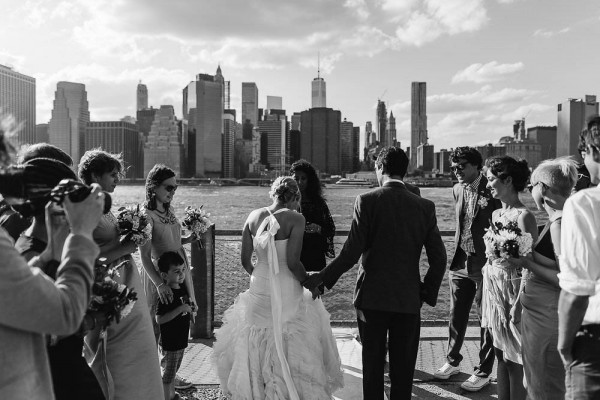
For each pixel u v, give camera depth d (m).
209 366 4.70
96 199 1.77
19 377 1.55
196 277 5.39
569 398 2.21
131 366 3.00
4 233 1.54
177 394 4.04
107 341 3.01
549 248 3.06
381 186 3.85
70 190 1.72
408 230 3.61
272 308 3.58
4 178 1.90
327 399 3.62
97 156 3.19
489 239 3.13
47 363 1.70
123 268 3.11
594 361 2.10
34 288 1.51
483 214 4.39
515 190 3.57
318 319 3.84
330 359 3.86
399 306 3.54
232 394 3.62
